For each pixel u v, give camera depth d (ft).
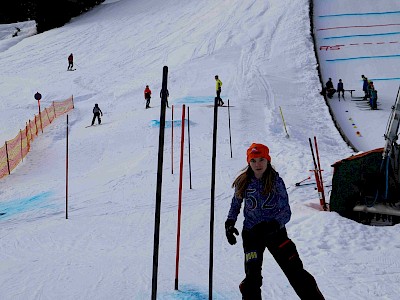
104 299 19.49
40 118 89.86
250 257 13.69
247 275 13.50
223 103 95.09
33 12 226.99
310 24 139.44
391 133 30.96
